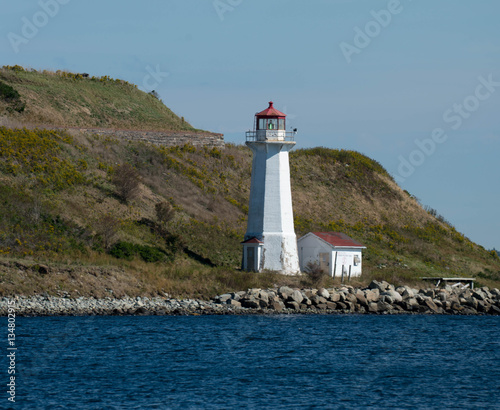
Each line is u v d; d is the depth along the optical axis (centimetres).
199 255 6700
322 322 5247
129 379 3406
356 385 3469
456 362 4069
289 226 6462
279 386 3397
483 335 5044
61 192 6594
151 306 5166
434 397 3303
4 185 6241
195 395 3195
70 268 5278
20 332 4184
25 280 4994
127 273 5547
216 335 4478
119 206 6844
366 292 6147
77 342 4053
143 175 7844
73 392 3173
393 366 3912
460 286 7169
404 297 6300
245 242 6406
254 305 5528
